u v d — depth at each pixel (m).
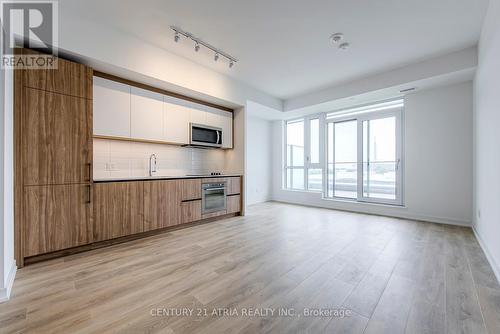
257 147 6.11
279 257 2.39
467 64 3.12
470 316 1.44
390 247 2.69
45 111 2.26
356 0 2.23
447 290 1.75
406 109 4.21
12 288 1.75
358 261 2.29
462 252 2.53
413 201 4.14
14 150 2.09
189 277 1.95
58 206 2.34
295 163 6.26
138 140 3.36
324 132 5.55
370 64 3.62
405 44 3.04
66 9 2.33
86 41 2.46
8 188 1.85
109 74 2.92
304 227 3.59
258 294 1.69
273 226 3.66
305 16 2.48
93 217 2.58
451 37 2.88
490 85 2.41
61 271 2.05
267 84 4.48
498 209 2.10
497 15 2.08
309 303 1.58
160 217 3.19
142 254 2.46
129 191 2.88
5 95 1.73
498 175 2.12
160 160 3.78
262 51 3.23
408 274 2.01
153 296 1.66
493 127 2.32
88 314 1.45
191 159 4.25
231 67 3.72
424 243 2.83
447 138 3.79
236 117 4.62
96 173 3.05
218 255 2.44
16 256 2.09
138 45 2.88
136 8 2.34
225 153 4.81
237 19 2.54
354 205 4.91
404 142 4.26
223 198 4.13
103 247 2.68
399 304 1.57
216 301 1.60
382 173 4.68
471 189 3.57
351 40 2.96
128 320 1.39
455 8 2.35
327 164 5.59
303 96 5.11
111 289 1.75
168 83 3.23
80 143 2.49
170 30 2.74
